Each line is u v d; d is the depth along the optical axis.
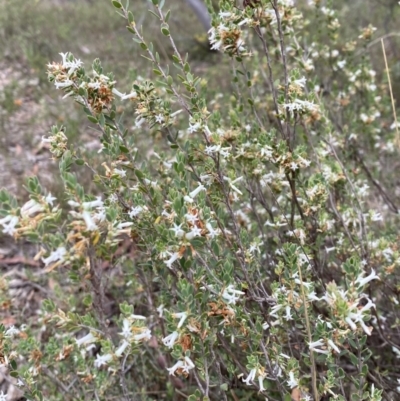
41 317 2.57
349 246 2.23
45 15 8.46
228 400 2.21
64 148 1.70
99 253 1.31
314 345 1.48
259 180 2.12
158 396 2.45
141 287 2.52
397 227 2.91
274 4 1.85
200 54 7.05
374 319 2.28
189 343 1.41
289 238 2.23
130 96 1.75
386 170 3.69
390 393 2.08
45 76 6.22
